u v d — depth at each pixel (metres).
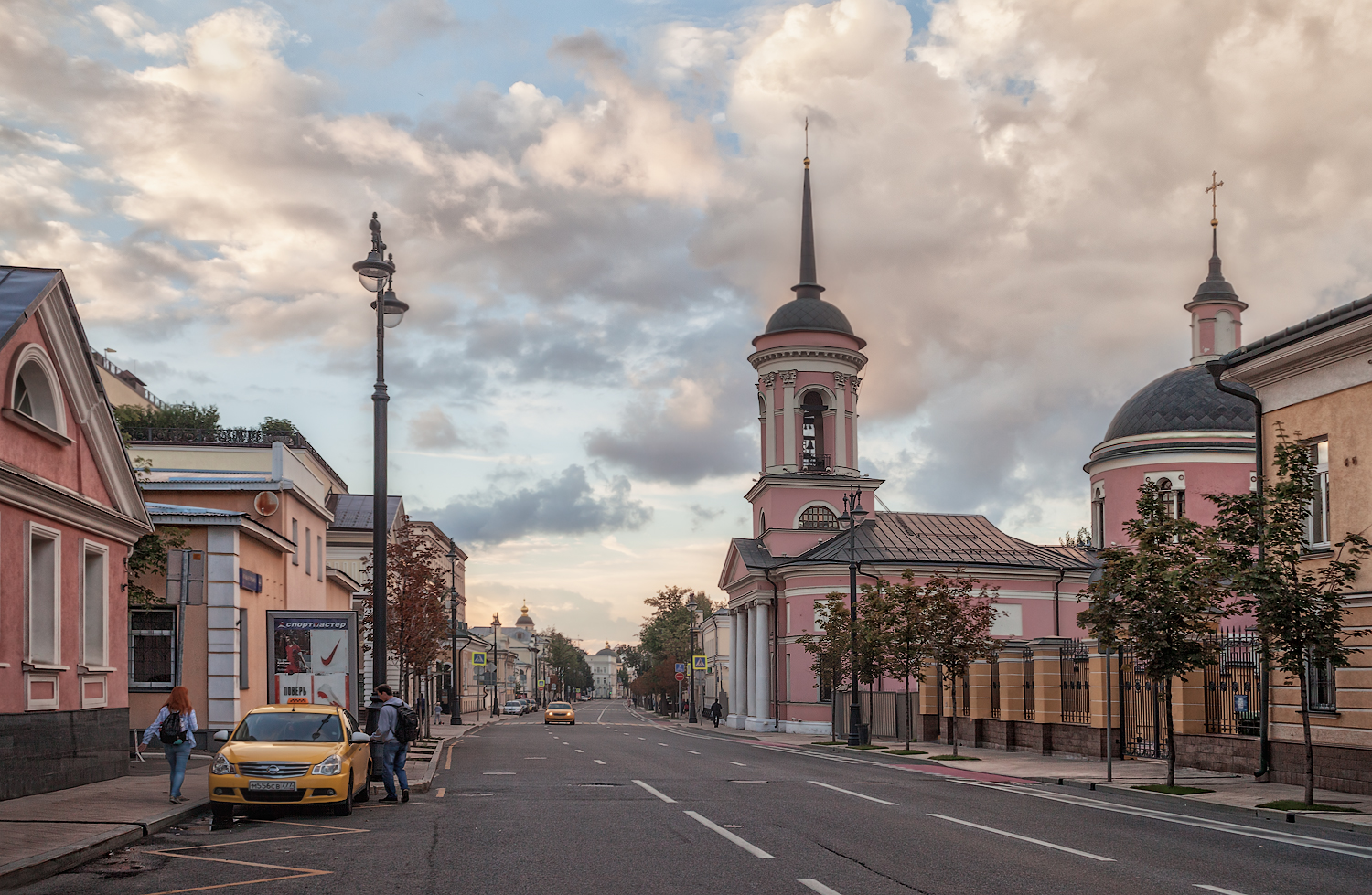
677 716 97.38
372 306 20.55
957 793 19.67
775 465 58.75
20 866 10.27
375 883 10.19
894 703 41.50
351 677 24.27
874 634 34.66
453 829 14.07
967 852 12.24
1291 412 21.00
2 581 16.62
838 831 13.98
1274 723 20.66
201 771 21.89
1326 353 19.92
